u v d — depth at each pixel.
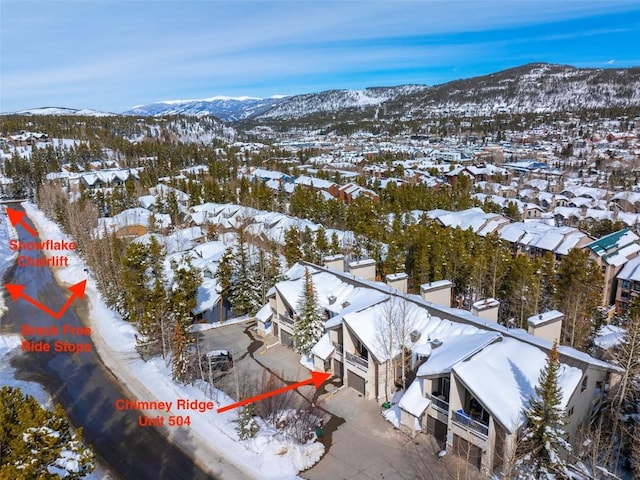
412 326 34.62
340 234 73.44
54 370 41.44
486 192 125.00
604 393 30.28
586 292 46.00
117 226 82.94
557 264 60.41
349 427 31.94
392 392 34.41
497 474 25.56
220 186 125.69
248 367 41.12
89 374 40.53
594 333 45.88
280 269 55.38
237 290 53.19
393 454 28.94
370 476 27.11
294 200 99.94
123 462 28.92
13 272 71.25
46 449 19.42
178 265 54.62
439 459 28.06
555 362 24.03
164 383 38.03
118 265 54.50
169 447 30.27
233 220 88.06
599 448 24.98
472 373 26.58
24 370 41.44
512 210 91.94
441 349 31.03
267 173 145.25
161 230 83.38
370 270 47.72
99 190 109.69
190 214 94.06
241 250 54.44
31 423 19.61
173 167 165.38
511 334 30.73
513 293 49.59
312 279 44.41
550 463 23.31
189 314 46.22
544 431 23.38
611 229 81.75
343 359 36.97
